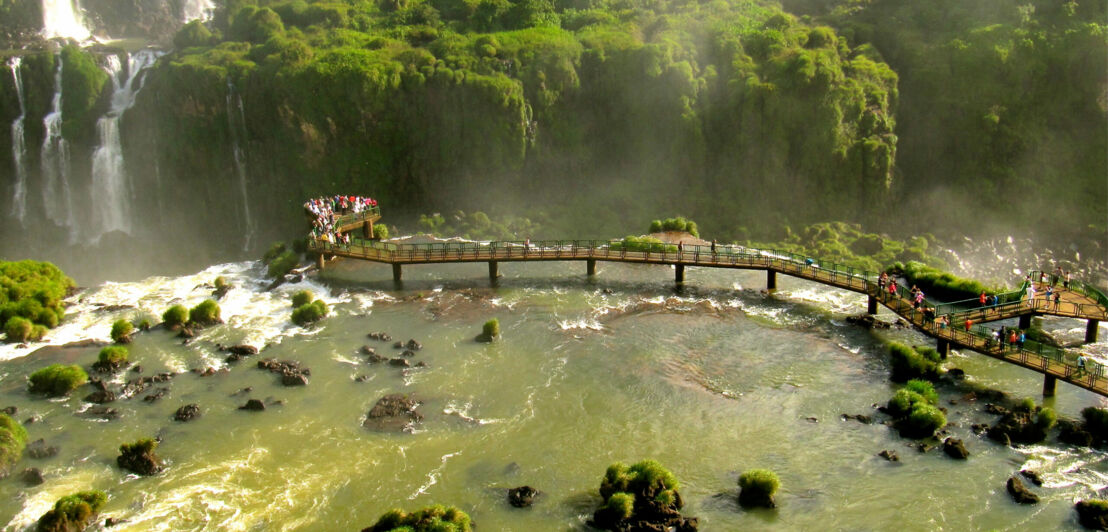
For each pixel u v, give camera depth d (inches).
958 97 3577.8
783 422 1722.4
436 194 3853.3
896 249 3299.7
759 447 1625.2
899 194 3587.6
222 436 1667.1
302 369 1956.2
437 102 3782.0
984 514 1408.7
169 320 2253.9
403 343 2133.4
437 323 2274.9
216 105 3764.8
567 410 1771.7
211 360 2038.6
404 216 3821.4
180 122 3759.8
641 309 2379.4
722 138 3732.8
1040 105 3538.4
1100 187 3447.3
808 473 1536.7
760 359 2034.9
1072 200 3435.0
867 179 3521.2
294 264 2780.5
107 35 5152.6
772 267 2495.1
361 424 1710.1
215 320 2290.8
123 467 1547.7
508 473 1534.2
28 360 2055.9
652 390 1862.7
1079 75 3491.6
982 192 3499.0
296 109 3720.5
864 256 3272.6
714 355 2059.5
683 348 2101.4
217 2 5679.1
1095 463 1549.0
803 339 2158.0
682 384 1893.5
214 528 1374.3
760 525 1385.3
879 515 1412.4
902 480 1510.8
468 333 2201.0
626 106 3863.2
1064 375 1732.3
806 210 3572.8
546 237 3550.7
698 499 1457.9
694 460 1581.0
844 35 3922.2
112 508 1427.2
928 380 1888.5
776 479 1440.7
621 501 1368.1
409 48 4020.7
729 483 1505.9
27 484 1496.1
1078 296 2170.3
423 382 1905.8
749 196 3646.7
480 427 1700.3
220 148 3796.8
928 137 3634.4
